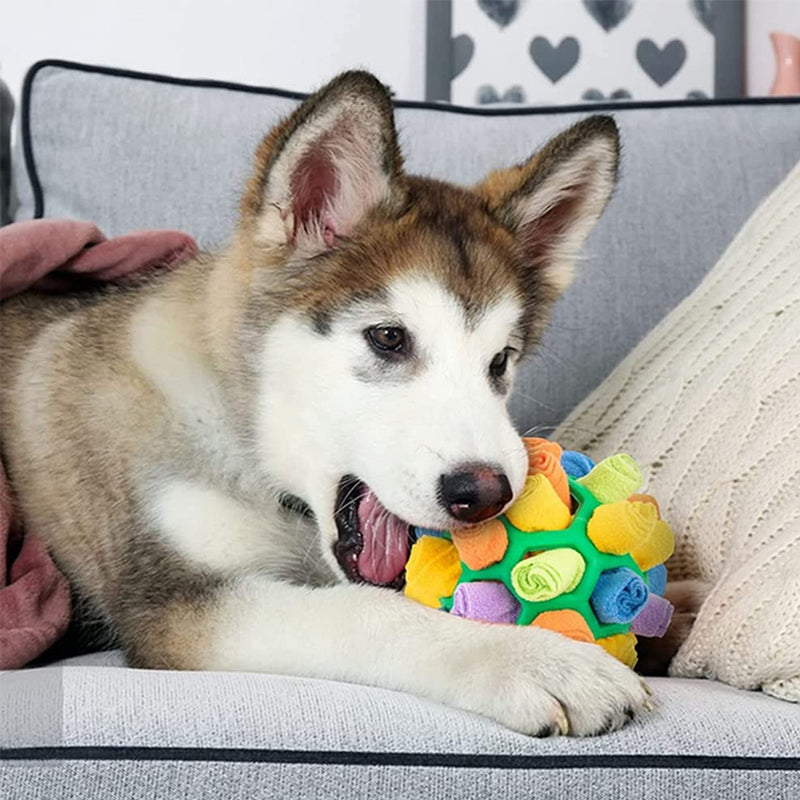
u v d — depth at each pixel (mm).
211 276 954
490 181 982
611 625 788
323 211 904
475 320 877
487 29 1824
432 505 805
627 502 784
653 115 1242
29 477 965
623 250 1191
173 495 898
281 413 897
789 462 842
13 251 1004
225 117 1202
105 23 1791
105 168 1179
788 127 1235
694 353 992
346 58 1827
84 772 666
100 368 950
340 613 803
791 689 751
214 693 708
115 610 910
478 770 681
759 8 1854
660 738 694
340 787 674
